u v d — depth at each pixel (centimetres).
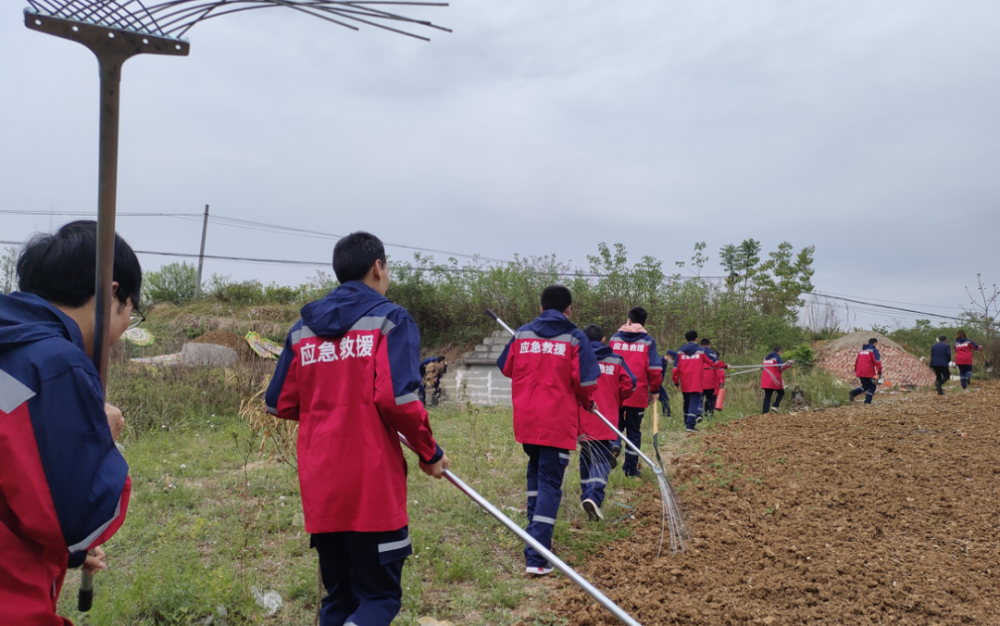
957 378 1872
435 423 1041
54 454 129
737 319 1767
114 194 141
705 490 625
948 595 381
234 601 341
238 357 1311
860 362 1390
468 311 1758
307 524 241
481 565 418
